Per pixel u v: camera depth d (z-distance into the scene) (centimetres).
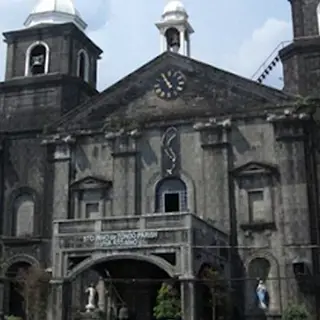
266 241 3769
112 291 3878
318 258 3662
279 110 3931
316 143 3878
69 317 3328
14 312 4159
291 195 3775
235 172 3916
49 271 3988
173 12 4838
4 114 4541
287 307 3534
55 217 4178
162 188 4056
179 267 3172
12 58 4672
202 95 4131
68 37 4619
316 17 4216
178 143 4078
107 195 4128
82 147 4272
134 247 3275
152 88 4253
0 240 4219
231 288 3703
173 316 3241
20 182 4334
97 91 4797
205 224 3444
